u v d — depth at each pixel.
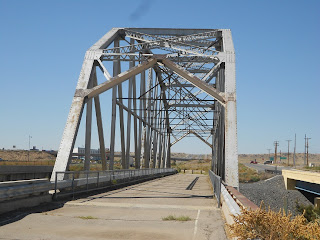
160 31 28.20
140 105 37.53
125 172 27.83
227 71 21.83
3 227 8.77
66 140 19.06
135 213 12.02
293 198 44.62
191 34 28.09
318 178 37.66
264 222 6.08
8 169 23.02
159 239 7.98
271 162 154.50
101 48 23.72
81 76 21.83
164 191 22.16
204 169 118.06
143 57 23.91
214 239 8.04
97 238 7.94
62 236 8.02
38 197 13.26
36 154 92.12
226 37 25.22
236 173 19.11
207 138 74.81
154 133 49.56
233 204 9.56
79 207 13.18
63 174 16.47
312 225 6.02
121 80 22.31
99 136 23.61
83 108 20.92
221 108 28.84
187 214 11.98
